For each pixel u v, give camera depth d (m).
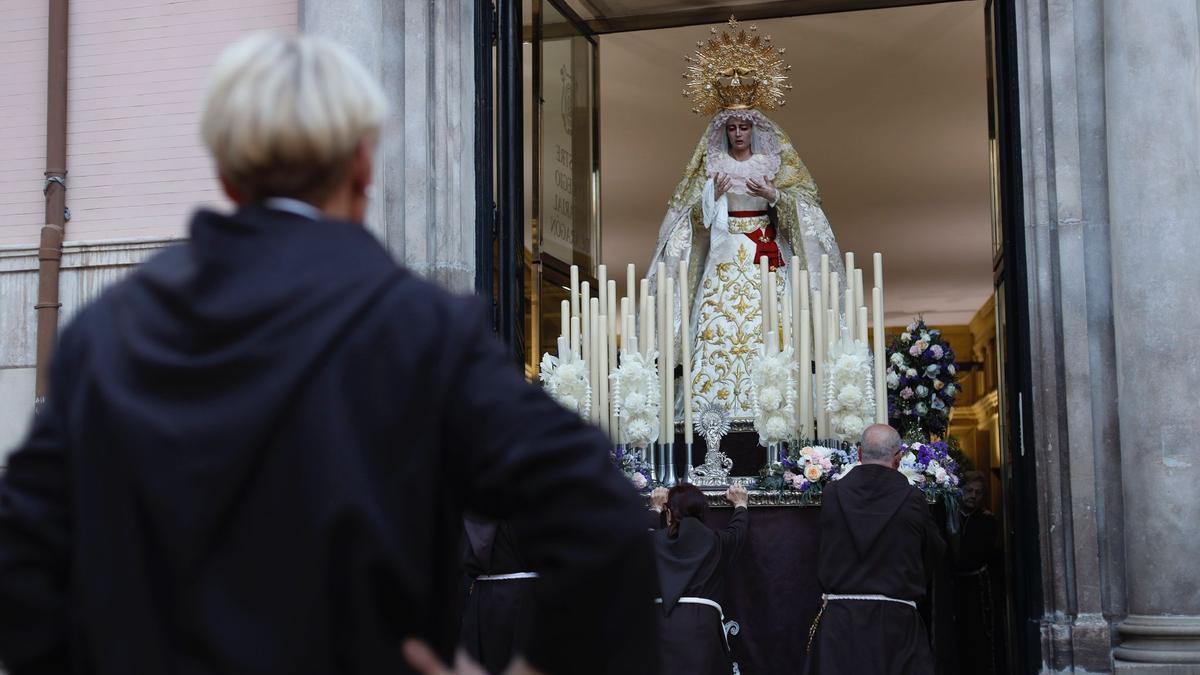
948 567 7.84
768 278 8.45
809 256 9.59
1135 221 7.03
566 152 10.57
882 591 6.73
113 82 9.06
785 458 7.93
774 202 9.59
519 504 1.54
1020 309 7.53
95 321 1.62
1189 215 6.97
